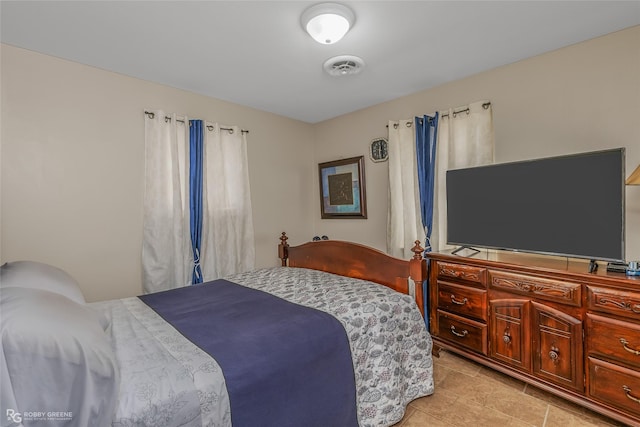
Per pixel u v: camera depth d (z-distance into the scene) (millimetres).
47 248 2281
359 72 2648
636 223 2014
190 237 2934
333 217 4008
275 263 3787
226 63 2445
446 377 2186
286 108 3590
